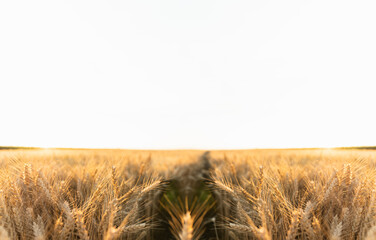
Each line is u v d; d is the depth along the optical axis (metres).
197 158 10.92
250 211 2.49
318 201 2.31
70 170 3.91
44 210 2.25
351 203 2.21
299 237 2.11
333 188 2.36
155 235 2.66
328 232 1.94
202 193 4.22
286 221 2.12
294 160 6.03
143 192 2.67
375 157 4.62
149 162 6.64
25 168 2.47
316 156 7.63
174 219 1.90
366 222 1.99
